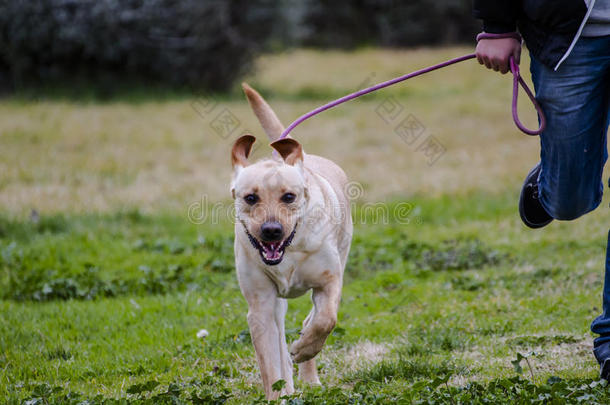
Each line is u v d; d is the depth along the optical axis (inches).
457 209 450.9
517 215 430.9
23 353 245.0
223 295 307.7
